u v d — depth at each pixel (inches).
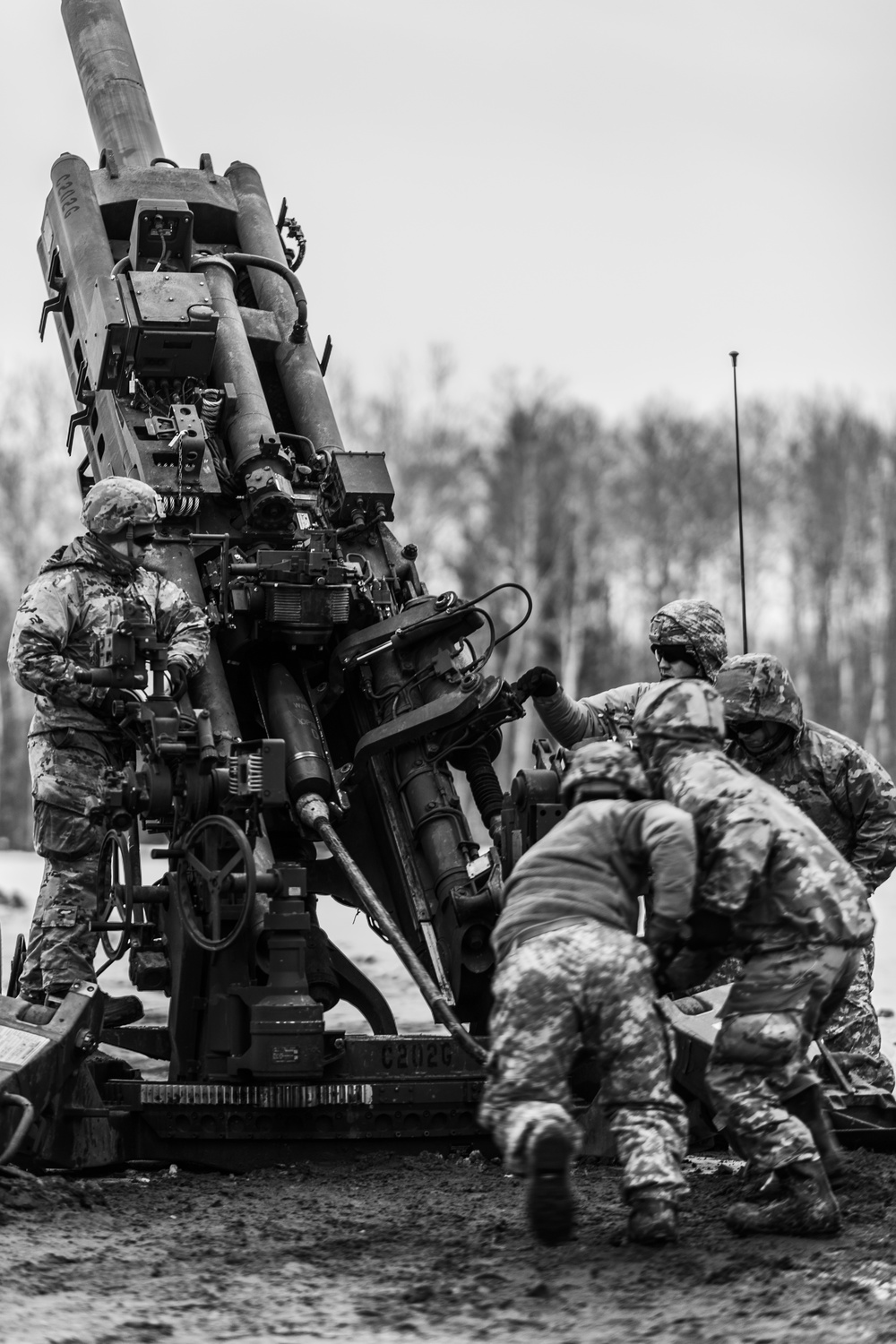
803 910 384.2
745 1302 337.1
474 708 529.3
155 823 497.4
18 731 2500.0
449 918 512.7
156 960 509.7
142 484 522.3
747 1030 385.1
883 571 2861.7
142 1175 460.1
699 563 2728.8
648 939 380.5
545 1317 331.6
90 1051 452.1
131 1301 342.3
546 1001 365.1
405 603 570.3
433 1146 471.8
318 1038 453.1
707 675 502.0
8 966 866.1
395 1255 374.6
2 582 2477.9
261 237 660.1
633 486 2802.7
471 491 2613.2
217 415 583.5
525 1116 353.1
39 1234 388.5
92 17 727.1
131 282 580.1
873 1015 498.9
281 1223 402.6
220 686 522.9
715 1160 482.0
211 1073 466.6
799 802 495.5
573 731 533.3
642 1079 370.3
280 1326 327.3
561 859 380.2
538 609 2603.3
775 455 2979.8
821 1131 403.9
